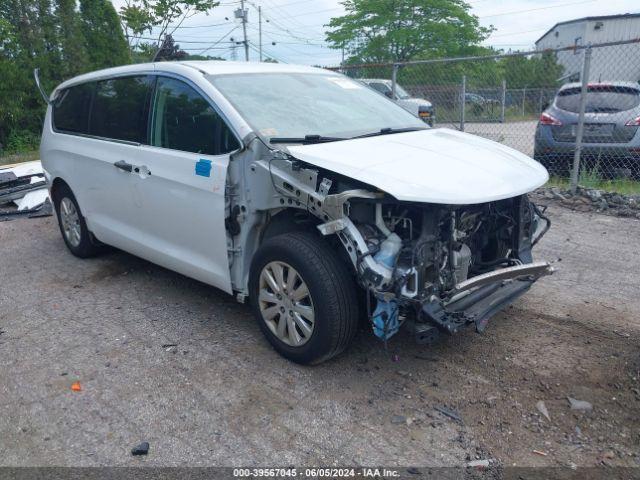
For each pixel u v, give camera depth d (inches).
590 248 224.1
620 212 270.8
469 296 135.9
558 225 257.4
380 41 1286.9
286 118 151.3
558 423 117.2
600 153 315.6
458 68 722.8
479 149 152.6
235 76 161.2
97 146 190.5
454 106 494.6
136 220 179.8
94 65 712.4
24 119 651.5
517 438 113.2
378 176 121.0
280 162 132.6
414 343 149.4
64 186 218.4
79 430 118.7
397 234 127.0
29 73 644.1
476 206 138.3
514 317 163.9
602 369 135.9
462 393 128.0
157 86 170.4
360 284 126.3
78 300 184.9
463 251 134.3
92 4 705.6
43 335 160.9
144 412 124.0
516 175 140.0
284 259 132.5
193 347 151.4
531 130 446.6
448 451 109.9
